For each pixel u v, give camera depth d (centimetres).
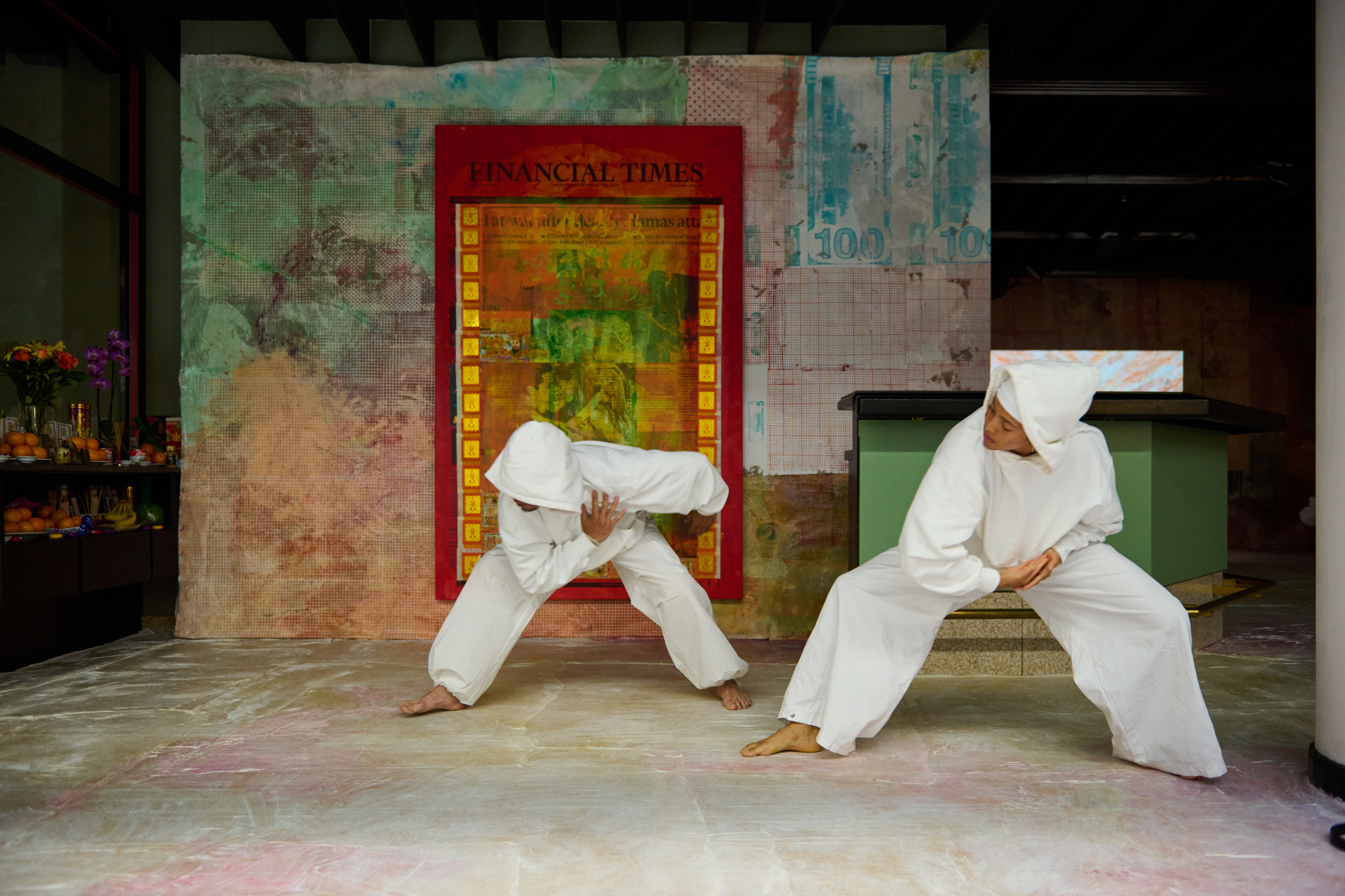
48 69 412
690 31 411
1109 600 226
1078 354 441
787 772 224
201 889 161
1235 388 980
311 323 420
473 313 418
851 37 431
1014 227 797
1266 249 912
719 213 420
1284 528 963
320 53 430
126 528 395
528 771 225
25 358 360
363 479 420
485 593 285
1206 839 183
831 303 424
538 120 423
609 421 419
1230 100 514
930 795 208
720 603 422
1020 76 470
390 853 176
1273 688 316
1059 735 258
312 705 293
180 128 446
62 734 259
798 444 423
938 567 211
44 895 158
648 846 179
